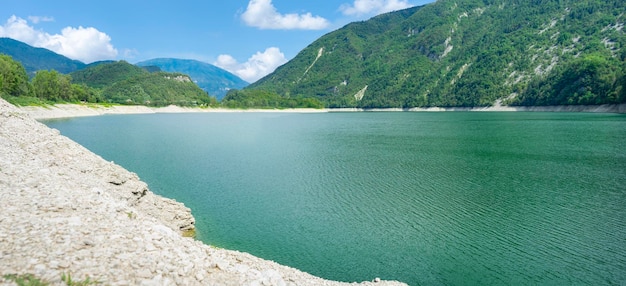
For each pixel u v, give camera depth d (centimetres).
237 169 5088
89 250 1127
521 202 3422
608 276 2116
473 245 2545
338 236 2731
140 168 5122
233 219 3080
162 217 2709
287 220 3055
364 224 2955
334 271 2225
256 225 2948
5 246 1045
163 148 7219
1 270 916
